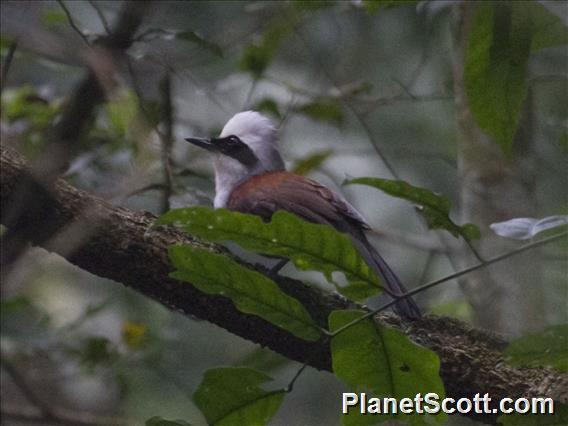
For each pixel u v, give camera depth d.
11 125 11.20
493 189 11.44
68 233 7.20
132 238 7.38
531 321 10.98
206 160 13.30
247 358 10.30
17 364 11.45
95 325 11.80
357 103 12.34
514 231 6.04
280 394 6.20
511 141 6.55
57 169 7.18
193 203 10.14
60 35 9.43
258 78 12.17
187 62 12.18
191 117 13.39
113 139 11.00
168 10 12.71
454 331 7.82
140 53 9.58
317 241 5.76
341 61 14.34
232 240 5.81
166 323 12.54
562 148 9.31
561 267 12.15
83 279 14.63
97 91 7.56
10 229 7.23
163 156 10.06
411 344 5.86
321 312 7.80
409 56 14.68
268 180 10.58
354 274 5.84
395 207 15.78
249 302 5.91
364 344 5.92
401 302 7.70
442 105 15.09
